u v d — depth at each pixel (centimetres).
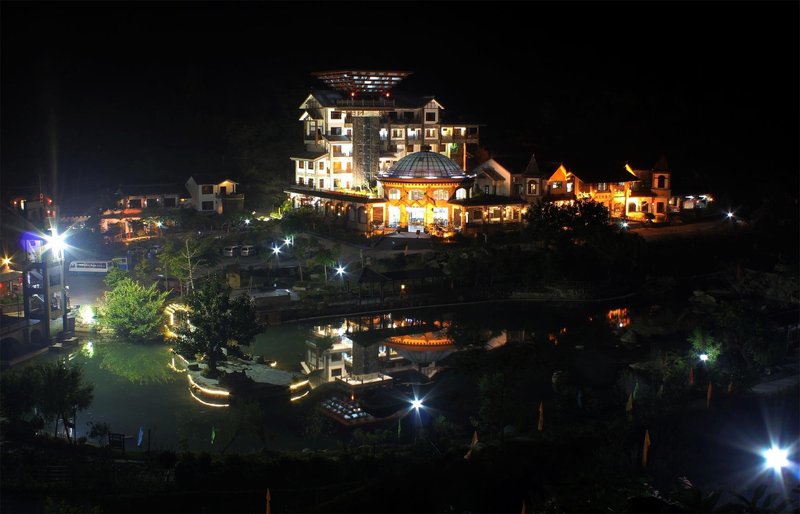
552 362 9106
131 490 5844
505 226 15075
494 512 5591
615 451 6209
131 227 14362
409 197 14888
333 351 9612
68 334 9544
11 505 5588
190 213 14925
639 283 12650
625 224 15275
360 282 11256
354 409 7719
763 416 7212
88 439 7025
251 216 15188
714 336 8819
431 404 7931
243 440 7119
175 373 8725
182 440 6831
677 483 5988
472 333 10400
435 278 12194
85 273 12044
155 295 10675
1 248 9812
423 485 5741
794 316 10025
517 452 6194
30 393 6856
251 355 9288
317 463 6206
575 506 5378
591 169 16725
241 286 11525
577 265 12462
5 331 8738
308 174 16625
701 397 7544
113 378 8531
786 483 6078
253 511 5606
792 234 15475
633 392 7900
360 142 16150
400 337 10225
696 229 15862
